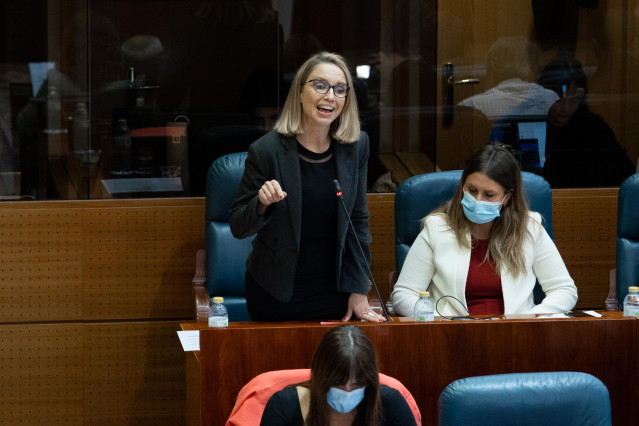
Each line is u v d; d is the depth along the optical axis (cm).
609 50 1121
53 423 1091
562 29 1112
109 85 1064
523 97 1112
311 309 765
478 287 884
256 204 709
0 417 1082
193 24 1072
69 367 1089
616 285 970
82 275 1084
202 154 1091
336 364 528
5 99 1044
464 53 1099
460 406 567
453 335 739
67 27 1047
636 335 765
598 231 1144
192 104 1083
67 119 1062
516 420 569
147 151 1081
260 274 758
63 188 1073
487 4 1097
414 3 1089
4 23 1031
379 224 1108
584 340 758
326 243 760
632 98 1129
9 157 1055
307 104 735
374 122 1097
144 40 1065
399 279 907
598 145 1134
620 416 769
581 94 1122
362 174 781
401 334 731
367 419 545
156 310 1098
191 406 773
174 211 1091
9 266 1070
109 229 1083
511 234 883
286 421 552
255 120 1095
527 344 750
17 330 1077
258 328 702
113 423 1101
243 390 590
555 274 899
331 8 1088
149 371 1103
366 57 1091
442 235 895
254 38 1084
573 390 578
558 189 1134
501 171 862
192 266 1098
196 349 738
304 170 750
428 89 1099
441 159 1108
